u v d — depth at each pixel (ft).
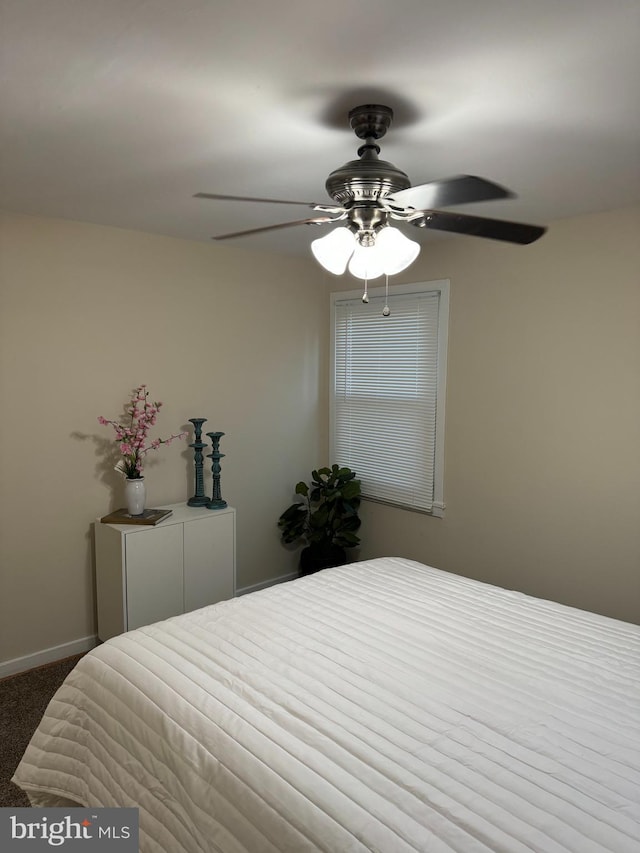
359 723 5.49
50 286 10.87
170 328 12.53
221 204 9.80
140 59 5.13
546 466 11.39
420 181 8.51
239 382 13.79
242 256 13.57
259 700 5.84
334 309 15.12
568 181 8.52
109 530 11.14
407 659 6.64
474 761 4.98
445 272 12.71
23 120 6.40
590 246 10.48
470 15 4.44
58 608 11.44
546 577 11.54
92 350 11.47
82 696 6.61
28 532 10.98
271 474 14.64
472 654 6.78
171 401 12.69
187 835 5.03
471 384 12.45
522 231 6.09
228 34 4.73
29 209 10.19
